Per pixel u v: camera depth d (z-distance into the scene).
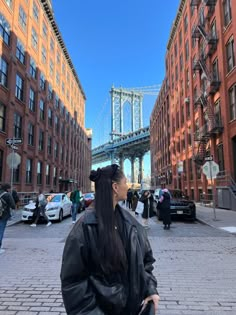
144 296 1.94
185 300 4.69
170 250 8.56
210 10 27.64
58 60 45.25
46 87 37.25
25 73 29.39
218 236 11.15
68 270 1.81
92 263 1.82
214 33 27.50
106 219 1.86
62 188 47.06
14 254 8.13
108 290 1.77
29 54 30.58
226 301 4.65
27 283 5.61
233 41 23.02
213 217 17.22
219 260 7.36
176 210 15.90
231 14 23.27
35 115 32.53
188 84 38.72
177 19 44.59
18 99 27.48
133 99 133.88
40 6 35.28
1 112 24.12
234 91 22.98
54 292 5.11
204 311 4.26
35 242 10.01
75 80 60.94
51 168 39.53
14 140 15.65
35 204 15.30
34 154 31.92
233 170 23.22
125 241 1.92
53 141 40.72
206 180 30.12
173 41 49.59
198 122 33.34
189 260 7.35
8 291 5.17
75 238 1.84
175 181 47.66
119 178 2.02
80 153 67.06
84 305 1.76
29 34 30.75
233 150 23.42
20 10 28.62
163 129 61.31
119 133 118.44
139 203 13.47
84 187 73.00
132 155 110.81
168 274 6.14
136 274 1.86
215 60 27.08
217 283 5.55
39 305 4.53
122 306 1.78
